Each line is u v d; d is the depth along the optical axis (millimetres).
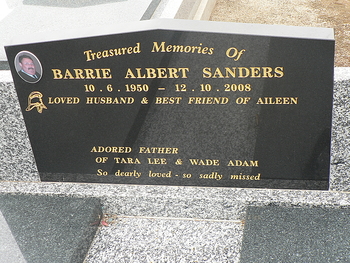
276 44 865
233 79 916
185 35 873
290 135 964
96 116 1004
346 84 904
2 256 924
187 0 1602
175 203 1042
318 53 866
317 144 965
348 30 1937
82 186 1091
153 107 974
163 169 1056
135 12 1436
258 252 896
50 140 1049
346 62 1689
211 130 985
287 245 905
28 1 1632
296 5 2229
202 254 963
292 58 876
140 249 988
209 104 954
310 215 972
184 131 995
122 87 956
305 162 992
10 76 1006
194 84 932
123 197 1052
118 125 1009
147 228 1041
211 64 902
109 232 1039
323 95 909
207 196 1027
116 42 900
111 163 1064
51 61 939
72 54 926
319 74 888
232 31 863
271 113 945
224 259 949
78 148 1053
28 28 1368
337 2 2246
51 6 1562
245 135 980
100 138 1032
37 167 1092
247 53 881
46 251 932
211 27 874
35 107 1004
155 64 916
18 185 1115
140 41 892
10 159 1101
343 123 949
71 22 1388
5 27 1388
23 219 1014
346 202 987
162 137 1011
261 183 1036
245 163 1016
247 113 952
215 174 1042
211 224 1038
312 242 907
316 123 941
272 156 997
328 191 1021
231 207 1022
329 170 992
